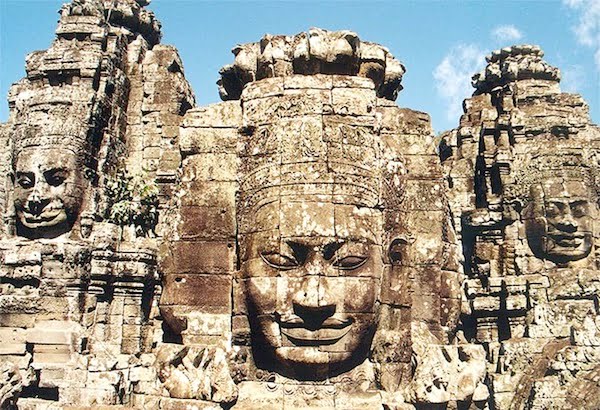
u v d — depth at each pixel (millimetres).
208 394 8359
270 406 8469
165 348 8766
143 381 12055
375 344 8906
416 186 9992
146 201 16531
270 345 8484
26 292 15484
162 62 18453
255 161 8992
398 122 10148
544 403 15609
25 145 16297
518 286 18203
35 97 16562
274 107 9023
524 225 19203
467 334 19531
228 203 9352
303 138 8750
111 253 15555
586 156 19578
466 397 9180
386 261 9055
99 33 17422
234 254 9250
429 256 9789
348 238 8500
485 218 19469
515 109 20281
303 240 8406
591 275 17984
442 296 10008
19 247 15648
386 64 10562
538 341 17375
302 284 8383
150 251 15867
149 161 17562
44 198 15906
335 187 8609
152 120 17891
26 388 14469
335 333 8430
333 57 9320
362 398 8578
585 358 15961
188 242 9305
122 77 17922
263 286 8531
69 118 16312
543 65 21188
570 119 19922
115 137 17438
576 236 18797
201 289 9164
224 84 10805
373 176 8938
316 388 8578
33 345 14805
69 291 15258
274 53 9453
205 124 9625
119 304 15438
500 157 19547
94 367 13656
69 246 15398
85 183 16391
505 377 16953
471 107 22625
